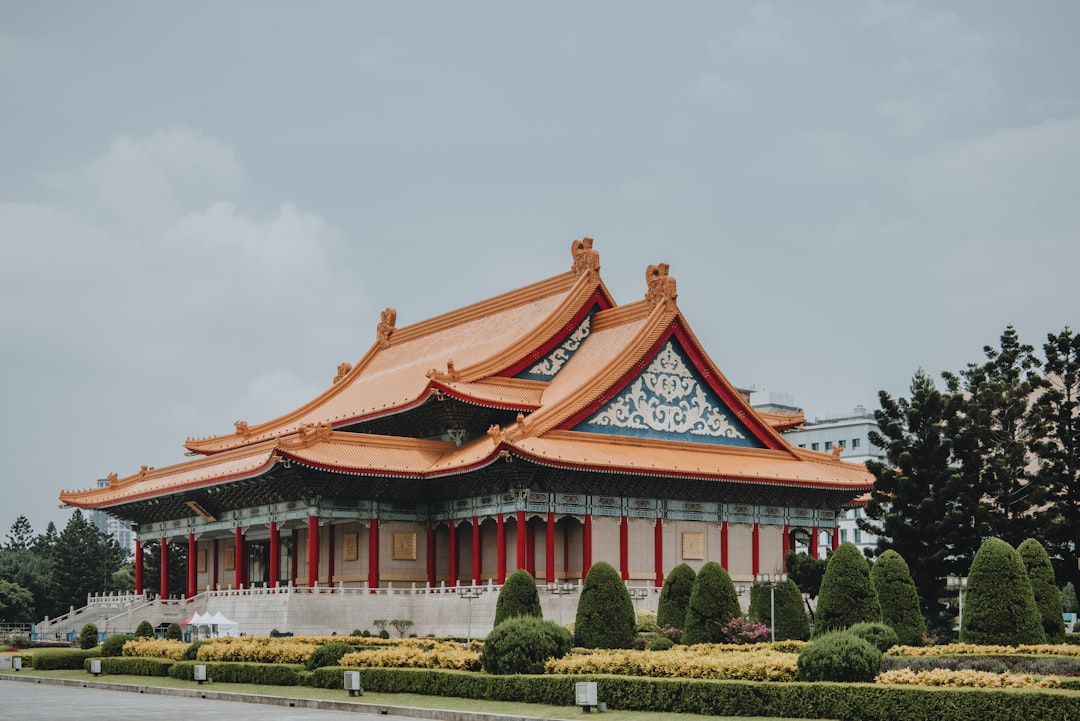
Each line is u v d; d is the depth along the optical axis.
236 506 113.62
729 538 107.56
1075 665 54.56
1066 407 99.31
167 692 69.81
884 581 69.81
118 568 192.88
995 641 63.66
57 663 87.50
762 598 72.44
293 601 96.06
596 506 100.50
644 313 109.19
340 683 65.12
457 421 107.00
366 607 98.75
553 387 109.69
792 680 51.25
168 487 115.25
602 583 69.19
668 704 51.03
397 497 106.06
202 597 110.50
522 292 121.69
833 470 112.00
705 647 64.94
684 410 107.31
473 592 94.69
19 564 189.00
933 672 48.59
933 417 94.50
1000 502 96.00
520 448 93.12
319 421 122.81
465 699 58.19
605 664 56.84
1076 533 96.06
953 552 93.69
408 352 133.75
